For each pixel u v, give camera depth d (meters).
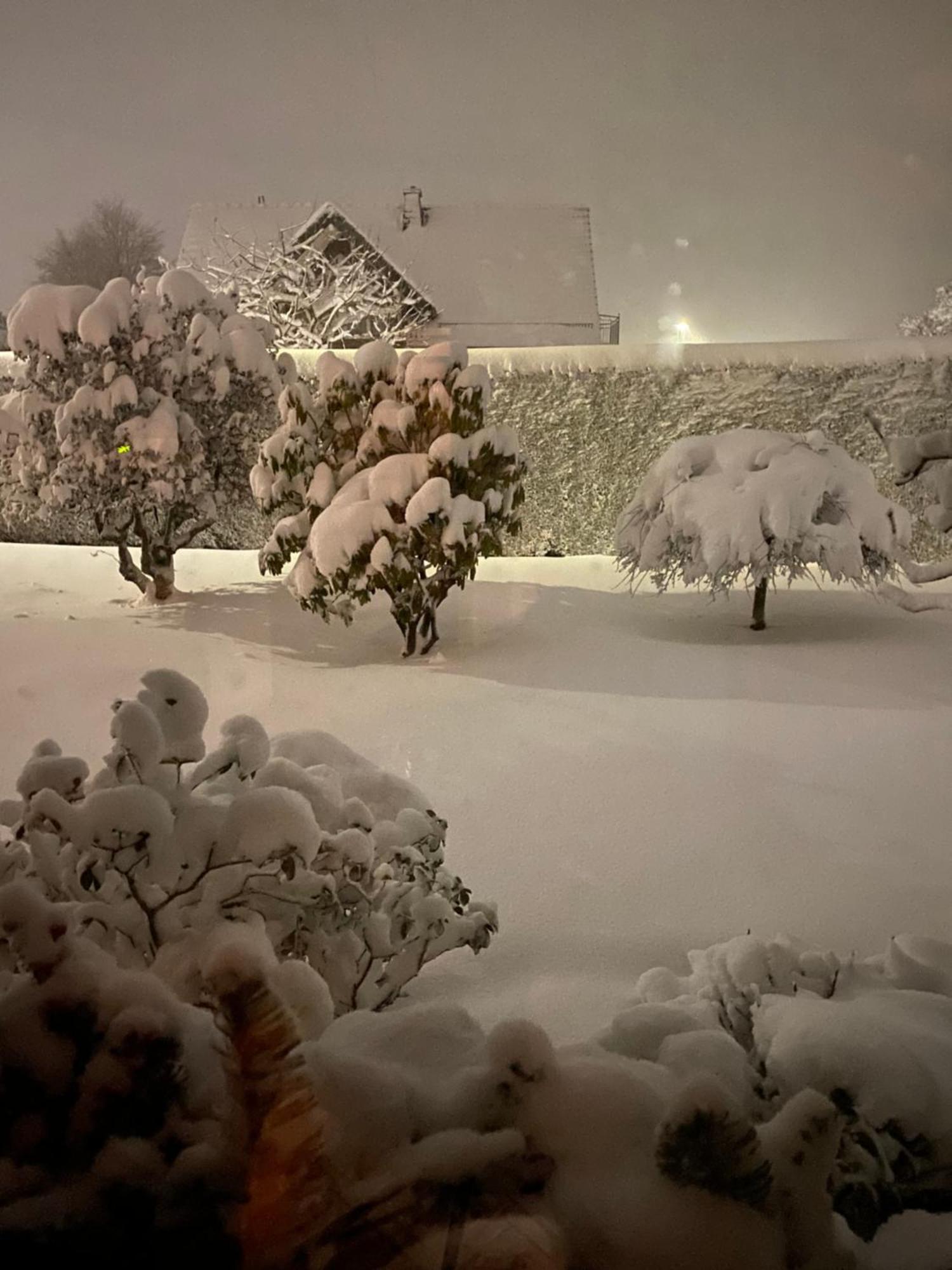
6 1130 1.71
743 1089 1.96
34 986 1.82
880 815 4.59
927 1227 1.80
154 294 9.28
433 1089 1.75
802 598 9.44
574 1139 1.64
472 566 7.34
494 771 5.14
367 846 2.62
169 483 8.78
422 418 7.31
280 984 1.99
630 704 6.26
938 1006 2.45
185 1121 1.73
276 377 9.45
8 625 8.26
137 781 2.50
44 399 8.97
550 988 3.18
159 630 8.21
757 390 11.87
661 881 3.97
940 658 7.31
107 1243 1.63
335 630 8.31
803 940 3.49
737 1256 1.48
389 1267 1.53
